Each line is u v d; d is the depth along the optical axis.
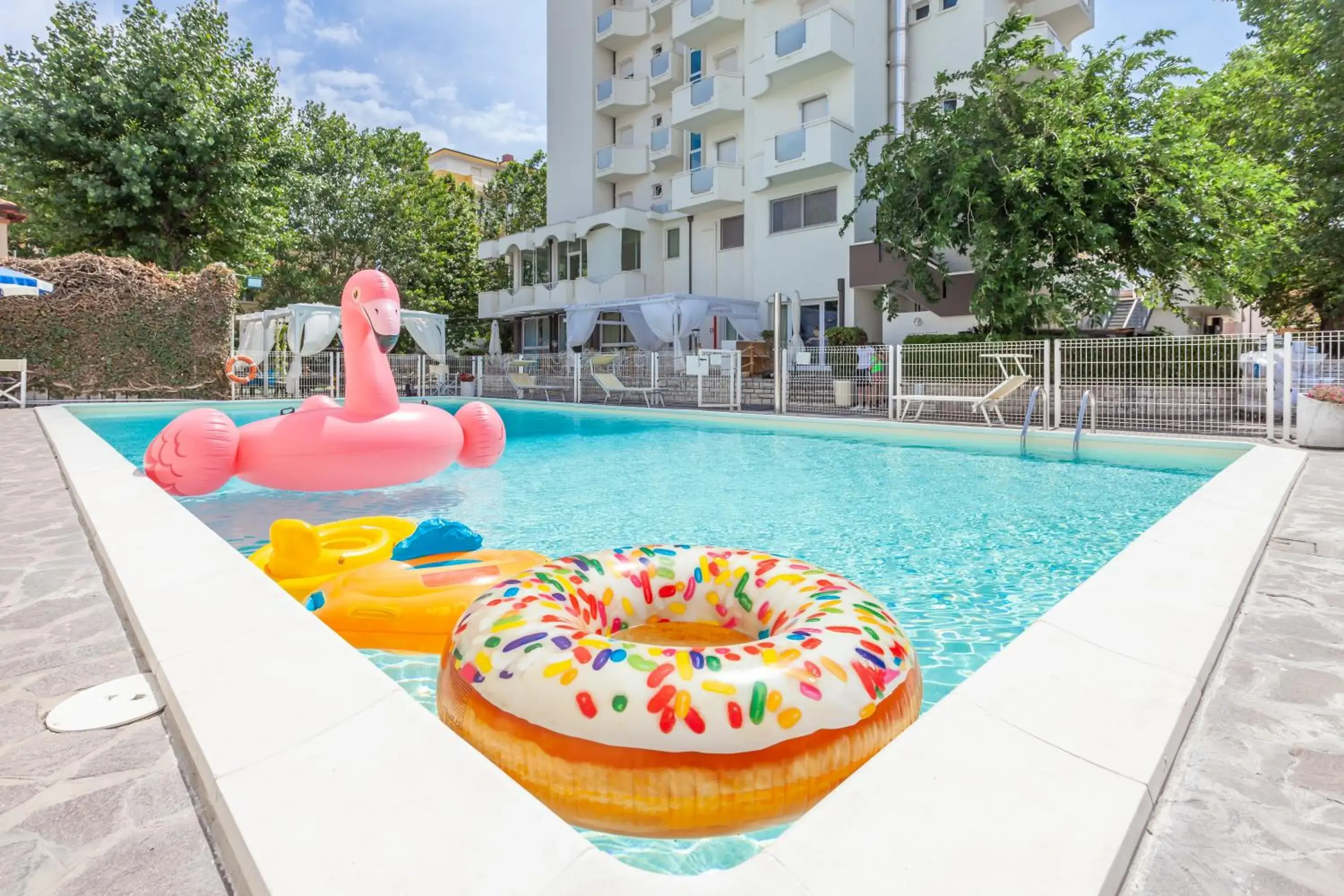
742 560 2.70
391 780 1.59
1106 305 12.55
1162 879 1.37
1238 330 23.91
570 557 2.69
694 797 1.72
